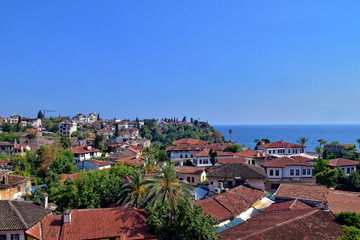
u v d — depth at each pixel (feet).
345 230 103.71
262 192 181.57
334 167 271.08
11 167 269.64
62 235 110.63
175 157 362.94
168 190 144.97
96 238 110.73
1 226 107.04
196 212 103.45
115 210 127.85
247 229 113.70
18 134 479.00
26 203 129.39
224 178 201.26
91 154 388.57
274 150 385.70
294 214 124.06
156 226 109.91
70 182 169.07
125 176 205.16
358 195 156.56
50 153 272.10
